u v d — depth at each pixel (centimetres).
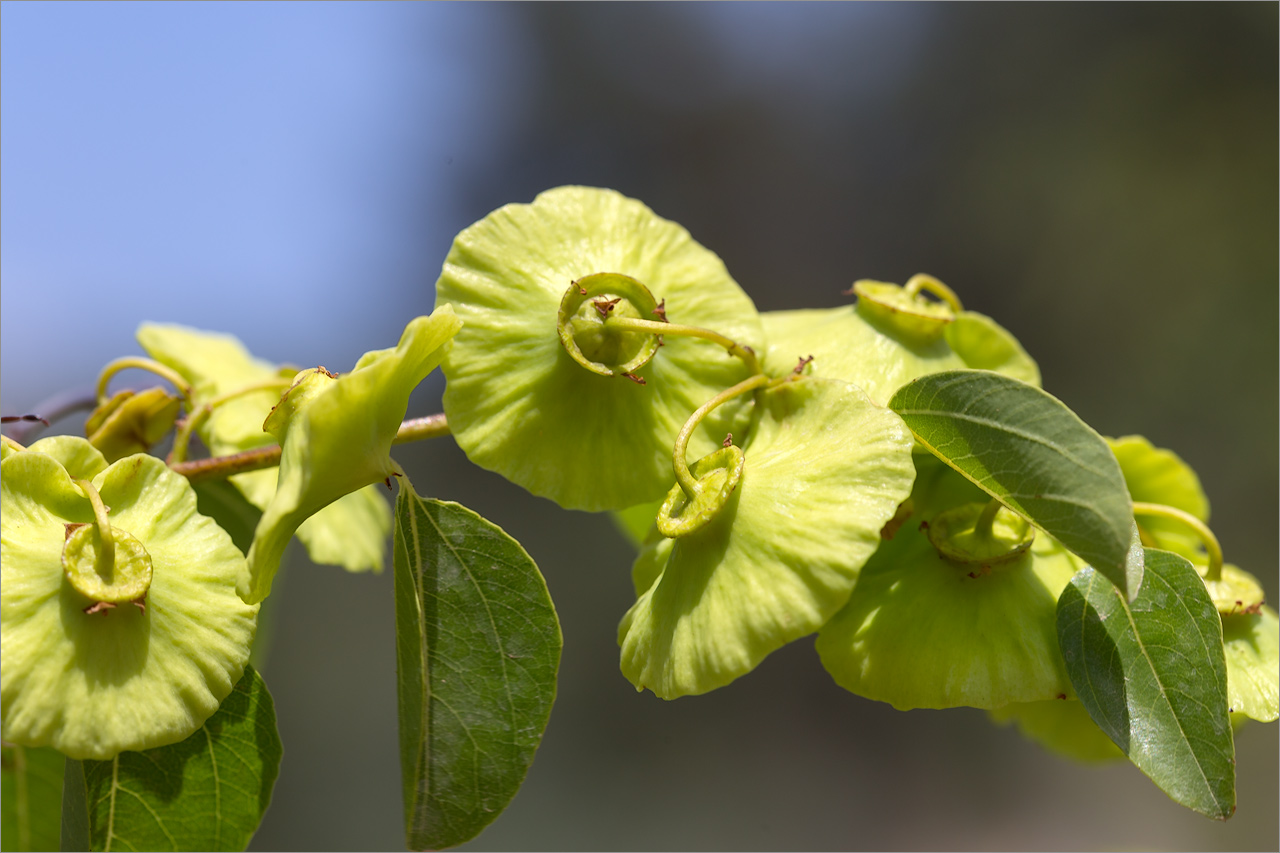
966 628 28
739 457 28
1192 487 30
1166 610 28
